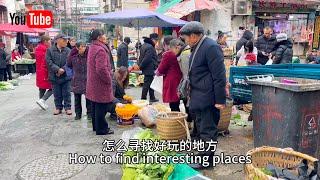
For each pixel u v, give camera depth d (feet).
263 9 46.37
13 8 76.79
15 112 26.09
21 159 15.83
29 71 60.54
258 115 14.03
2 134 19.86
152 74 27.20
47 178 13.71
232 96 18.08
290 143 12.64
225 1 43.96
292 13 48.96
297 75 15.70
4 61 46.44
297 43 50.88
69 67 22.66
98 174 14.10
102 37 18.07
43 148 17.26
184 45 18.52
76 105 22.90
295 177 9.14
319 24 50.88
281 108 12.81
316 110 12.81
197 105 13.12
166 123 16.03
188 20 46.42
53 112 25.41
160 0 53.98
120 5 86.79
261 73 16.61
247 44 24.97
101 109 18.78
